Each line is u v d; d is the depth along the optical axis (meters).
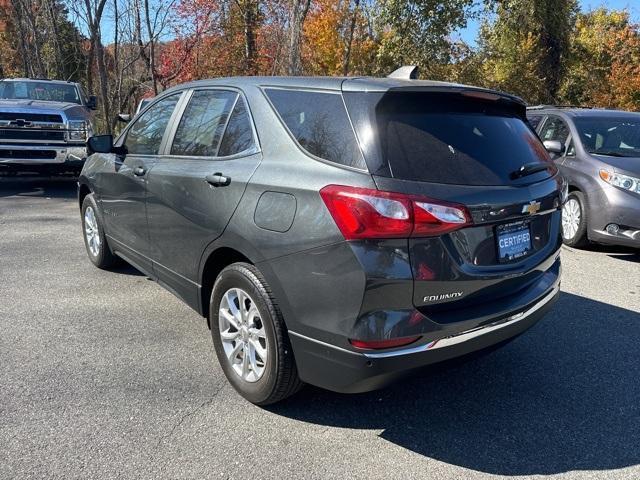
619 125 7.75
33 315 4.56
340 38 23.34
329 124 2.93
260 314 3.06
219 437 2.98
